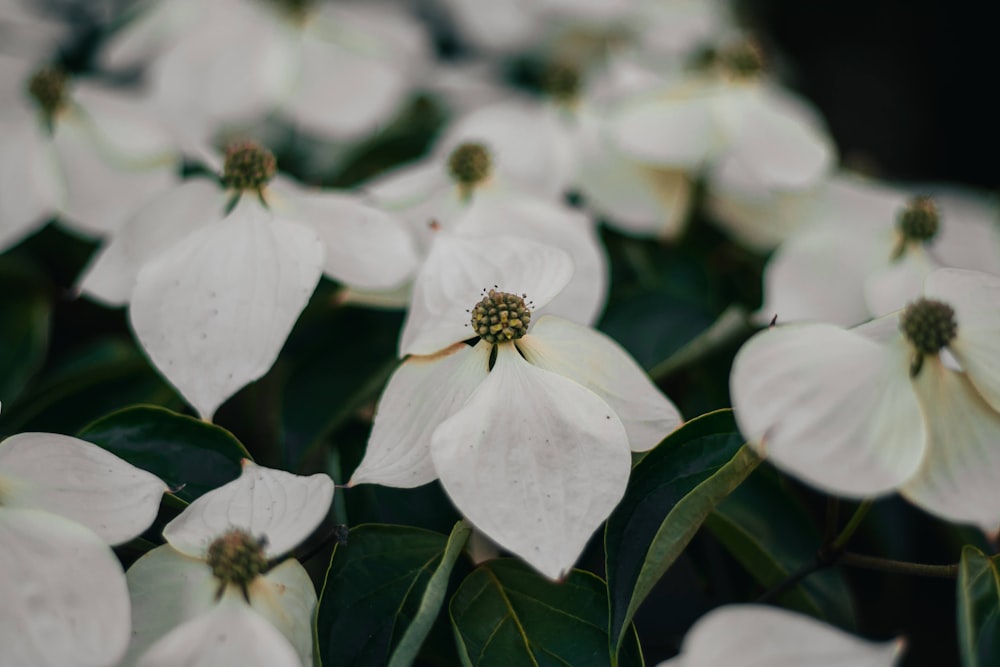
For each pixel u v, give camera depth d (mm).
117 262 262
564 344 236
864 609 293
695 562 259
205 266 244
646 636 262
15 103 308
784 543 252
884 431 212
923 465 215
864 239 296
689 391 286
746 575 266
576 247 279
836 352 217
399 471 225
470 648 218
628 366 237
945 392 221
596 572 256
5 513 211
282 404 267
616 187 322
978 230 326
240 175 258
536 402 224
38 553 208
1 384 295
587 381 233
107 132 308
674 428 231
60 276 323
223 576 208
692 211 333
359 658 215
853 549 296
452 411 229
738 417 210
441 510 247
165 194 266
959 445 218
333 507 252
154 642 207
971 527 270
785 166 322
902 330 222
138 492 218
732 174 326
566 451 219
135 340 306
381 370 261
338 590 221
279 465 268
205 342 236
